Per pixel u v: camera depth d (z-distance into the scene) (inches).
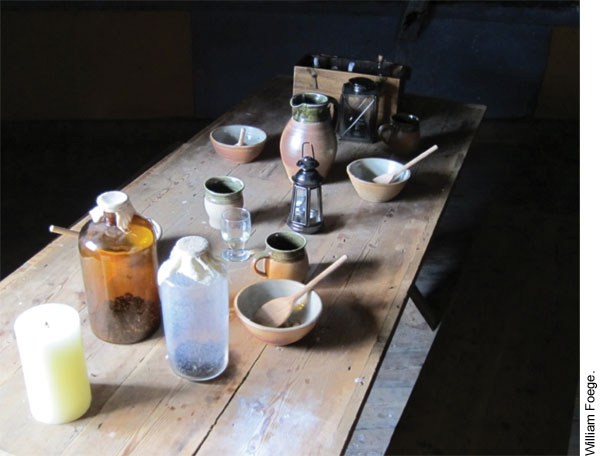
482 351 74.9
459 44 150.6
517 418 65.8
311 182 62.7
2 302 52.3
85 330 49.9
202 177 74.7
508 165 148.6
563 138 156.3
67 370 40.4
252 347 49.3
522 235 99.7
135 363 47.2
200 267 42.8
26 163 142.2
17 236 117.3
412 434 63.2
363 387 46.0
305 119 70.9
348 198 72.4
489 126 156.5
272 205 69.7
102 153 148.1
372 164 73.6
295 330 47.2
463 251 118.0
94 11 146.5
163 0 149.3
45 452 40.0
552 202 136.3
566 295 85.9
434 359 73.3
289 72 155.2
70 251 59.4
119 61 151.0
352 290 56.2
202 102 158.4
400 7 150.1
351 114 86.3
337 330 51.4
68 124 154.3
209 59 153.8
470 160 149.9
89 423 42.2
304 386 45.9
